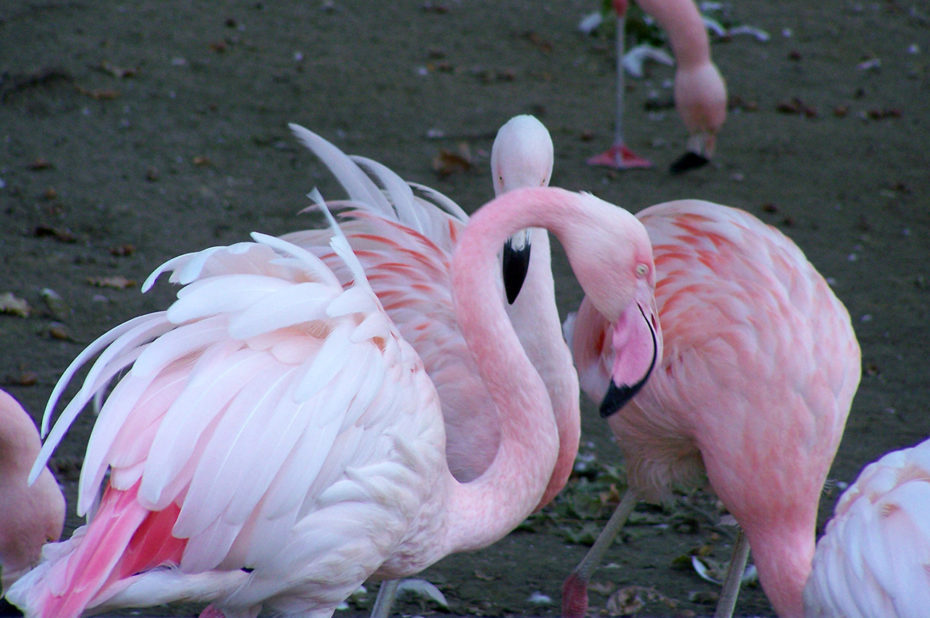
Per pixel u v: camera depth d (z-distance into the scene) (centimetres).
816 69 1895
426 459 485
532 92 1698
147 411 438
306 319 452
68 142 1332
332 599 479
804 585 565
